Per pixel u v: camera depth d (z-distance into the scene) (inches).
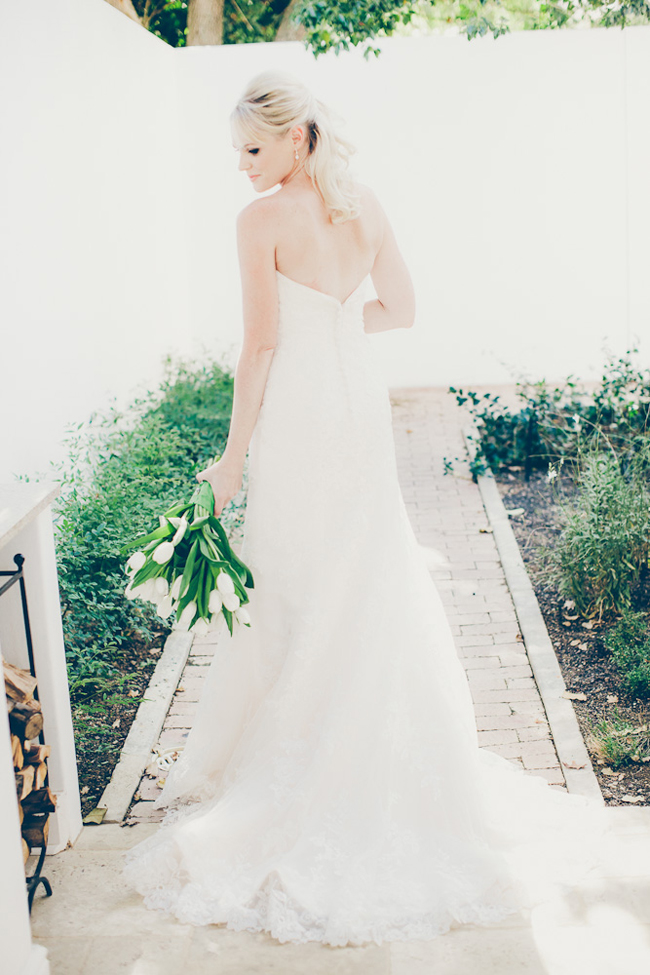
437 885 99.4
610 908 97.3
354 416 106.5
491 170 346.9
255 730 112.7
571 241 350.9
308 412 105.3
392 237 112.3
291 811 104.1
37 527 101.7
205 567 101.9
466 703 113.5
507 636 168.4
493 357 366.0
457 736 108.0
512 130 342.3
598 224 348.2
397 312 118.3
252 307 102.5
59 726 107.8
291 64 341.4
